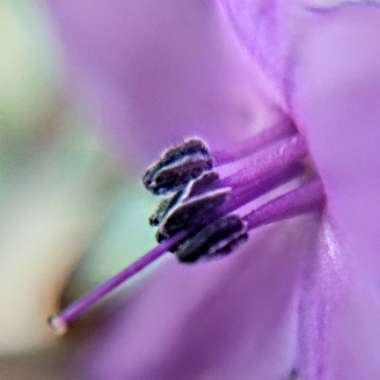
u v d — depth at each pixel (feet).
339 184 0.22
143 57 0.24
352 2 0.22
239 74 0.24
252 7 0.23
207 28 0.24
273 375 0.25
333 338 0.23
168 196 0.23
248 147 0.23
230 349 0.25
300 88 0.22
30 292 0.30
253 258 0.24
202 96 0.24
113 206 0.30
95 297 0.23
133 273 0.23
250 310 0.25
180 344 0.25
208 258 0.23
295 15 0.23
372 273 0.22
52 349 0.29
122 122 0.24
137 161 0.25
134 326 0.26
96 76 0.24
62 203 0.30
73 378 0.28
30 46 0.29
